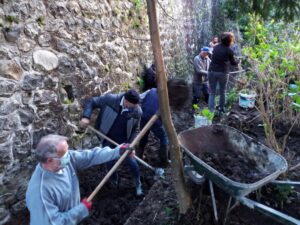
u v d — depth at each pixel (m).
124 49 4.96
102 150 2.37
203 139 3.14
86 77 3.98
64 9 3.52
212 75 5.57
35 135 3.25
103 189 3.66
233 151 3.13
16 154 3.04
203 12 9.30
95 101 3.46
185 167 2.87
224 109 5.69
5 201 3.00
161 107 2.54
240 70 5.64
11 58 2.89
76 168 2.24
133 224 2.96
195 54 8.95
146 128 2.57
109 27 4.48
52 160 1.86
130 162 3.45
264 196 3.02
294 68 4.02
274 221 2.78
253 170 2.85
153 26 2.37
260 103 4.01
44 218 1.82
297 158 3.80
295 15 3.73
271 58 4.22
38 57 3.21
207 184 2.94
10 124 2.94
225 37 5.36
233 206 2.73
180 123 5.59
